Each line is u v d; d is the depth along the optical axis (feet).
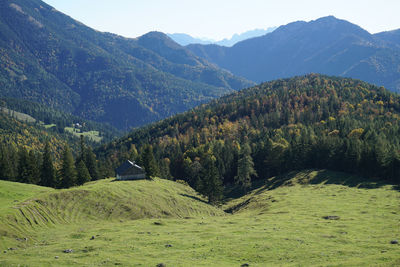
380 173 326.65
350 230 149.89
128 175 336.29
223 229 166.20
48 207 199.72
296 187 327.67
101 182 327.88
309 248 121.80
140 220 206.49
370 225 158.51
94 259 116.37
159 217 232.32
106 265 109.19
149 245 136.15
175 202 274.77
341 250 116.57
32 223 172.96
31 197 212.84
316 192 284.41
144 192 273.54
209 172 336.49
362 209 202.49
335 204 226.17
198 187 345.72
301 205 232.53
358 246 122.11
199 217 247.50
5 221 159.53
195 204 292.20
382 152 334.44
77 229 181.06
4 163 341.62
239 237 143.02
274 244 128.77
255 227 165.89
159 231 167.02
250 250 123.13
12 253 128.88
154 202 255.70
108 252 126.00
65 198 220.02
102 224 198.08
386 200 228.84
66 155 345.72
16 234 153.79
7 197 217.36
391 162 312.29
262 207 261.44
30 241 152.46
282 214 206.59
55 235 165.68
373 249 116.37
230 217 230.27
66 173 341.41
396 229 145.28
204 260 113.19
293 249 121.60
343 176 340.39
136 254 122.52
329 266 96.02
